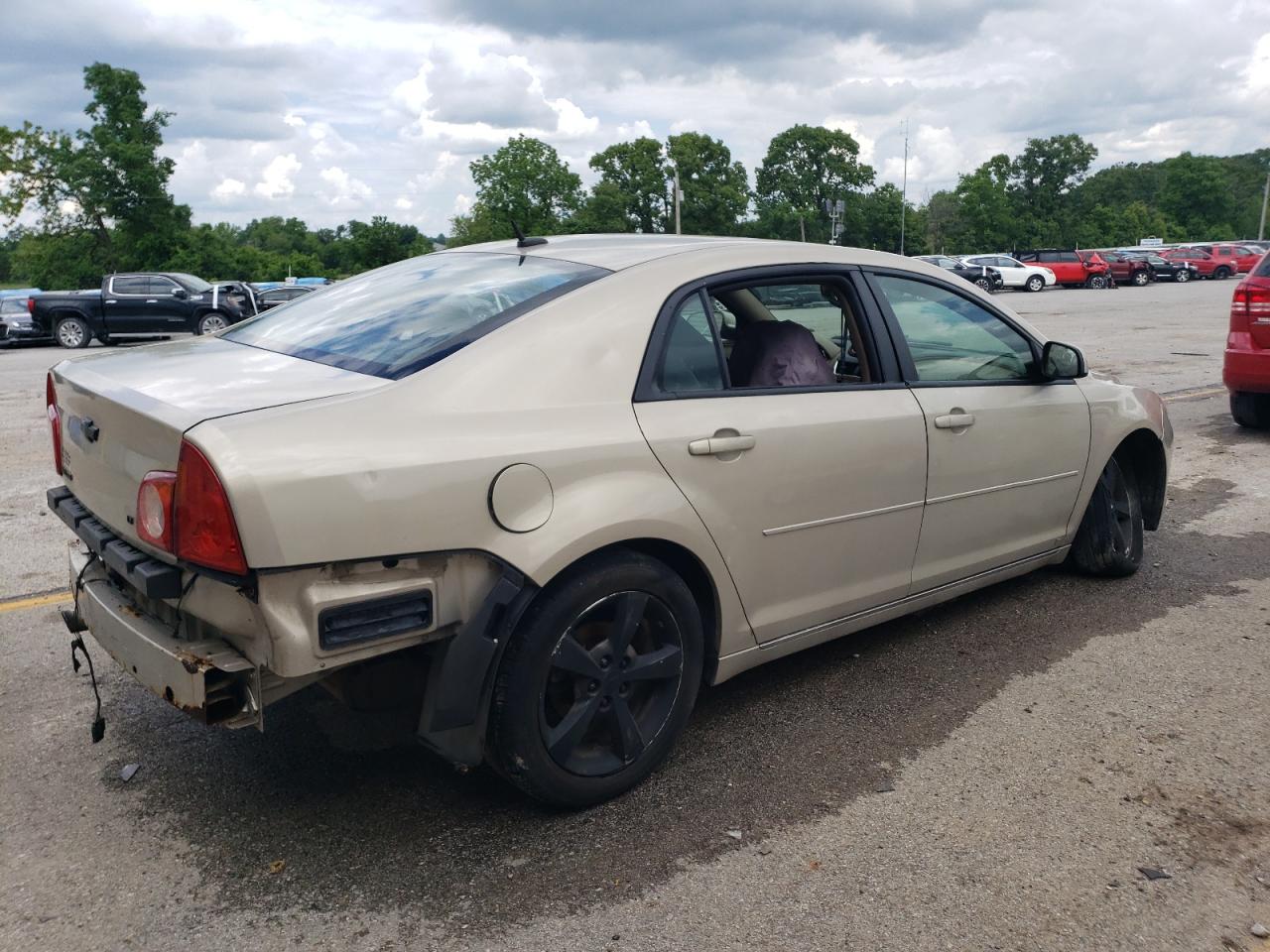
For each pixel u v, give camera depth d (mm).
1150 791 3100
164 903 2572
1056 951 2402
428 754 3332
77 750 3357
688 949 2402
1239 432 8781
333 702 3707
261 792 3098
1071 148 100938
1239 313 8195
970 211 98125
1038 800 3051
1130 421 4781
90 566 3113
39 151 61688
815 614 3545
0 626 4445
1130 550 4977
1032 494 4332
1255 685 3836
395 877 2682
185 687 2486
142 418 2545
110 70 61406
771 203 95250
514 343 2846
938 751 3355
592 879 2672
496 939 2438
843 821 2943
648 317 3092
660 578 2990
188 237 64688
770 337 3682
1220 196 119625
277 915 2525
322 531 2395
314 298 3750
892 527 3709
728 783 3152
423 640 2607
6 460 8172
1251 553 5441
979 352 4137
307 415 2498
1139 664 4027
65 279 62469
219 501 2326
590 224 83188
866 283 3789
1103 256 48031
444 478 2557
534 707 2775
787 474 3297
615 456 2871
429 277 3537
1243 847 2814
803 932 2461
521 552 2670
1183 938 2449
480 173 83750
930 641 4281
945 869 2715
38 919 2510
